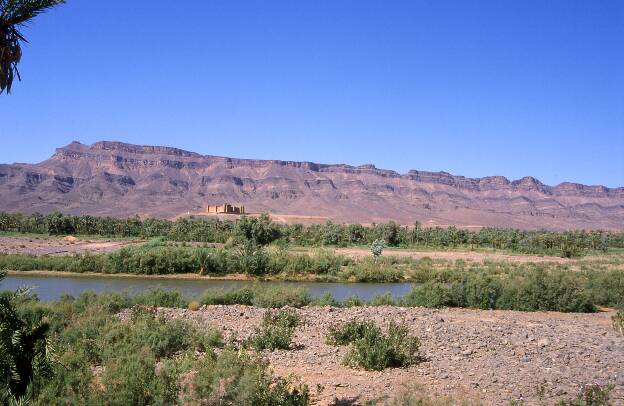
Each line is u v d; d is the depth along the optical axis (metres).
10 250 61.91
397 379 12.70
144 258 49.34
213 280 47.06
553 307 28.62
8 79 8.00
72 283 42.16
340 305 28.42
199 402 8.81
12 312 8.57
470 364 14.22
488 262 61.62
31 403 7.96
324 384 12.23
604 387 11.65
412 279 48.81
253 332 18.30
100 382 9.84
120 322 16.70
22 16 7.91
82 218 111.12
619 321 21.17
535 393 11.49
